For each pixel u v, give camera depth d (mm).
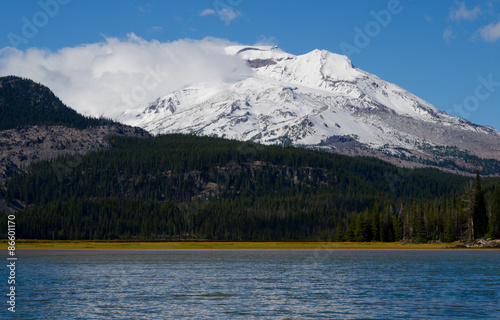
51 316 66062
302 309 70062
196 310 69625
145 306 72375
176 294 82438
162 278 102938
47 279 100750
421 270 115562
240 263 139125
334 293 83188
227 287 90062
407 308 70375
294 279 101188
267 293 83500
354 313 67438
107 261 145625
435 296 79438
